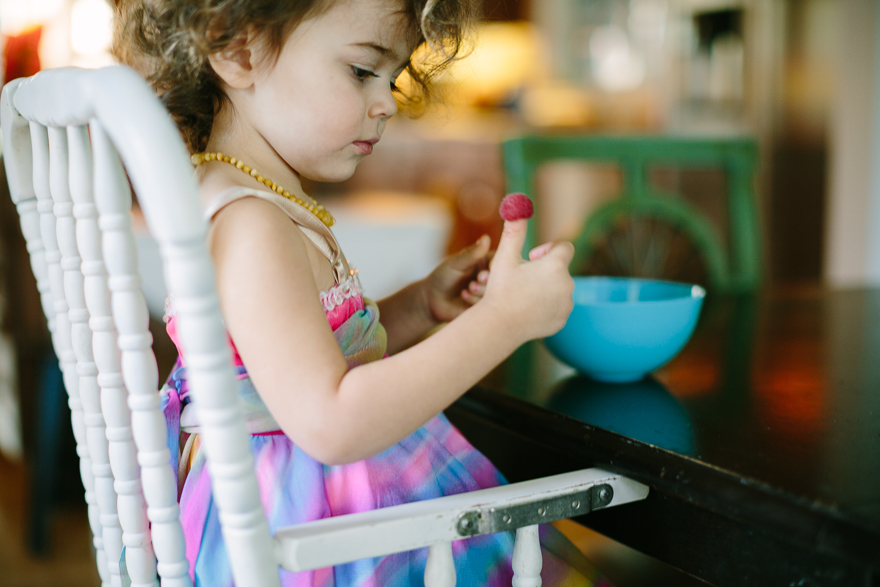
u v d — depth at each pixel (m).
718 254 1.54
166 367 2.09
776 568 0.54
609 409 0.71
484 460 0.77
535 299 0.64
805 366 0.86
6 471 2.43
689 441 0.62
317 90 0.66
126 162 0.46
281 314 0.57
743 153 1.58
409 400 0.57
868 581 0.47
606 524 0.68
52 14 2.12
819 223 3.14
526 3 4.83
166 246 0.44
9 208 2.04
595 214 1.51
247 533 0.49
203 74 0.70
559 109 4.59
